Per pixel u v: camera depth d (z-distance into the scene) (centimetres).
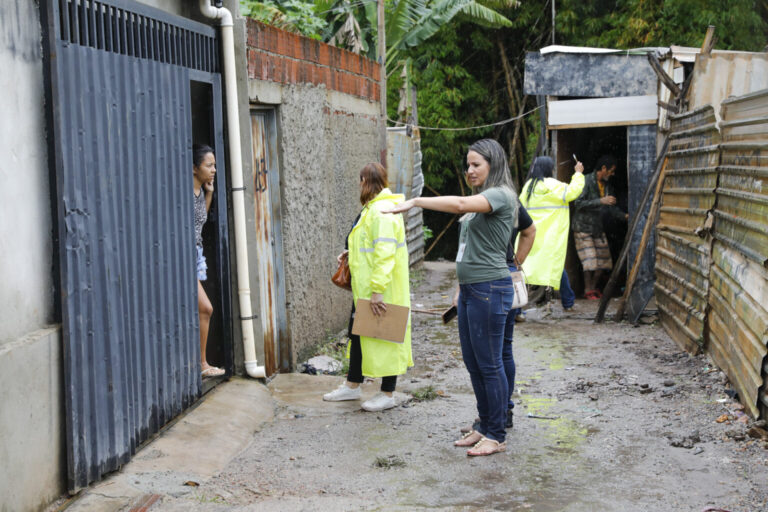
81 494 399
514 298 516
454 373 729
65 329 386
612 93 995
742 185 608
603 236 1087
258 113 664
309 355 756
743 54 852
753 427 518
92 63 416
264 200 673
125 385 442
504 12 1983
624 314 963
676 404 600
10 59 354
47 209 385
